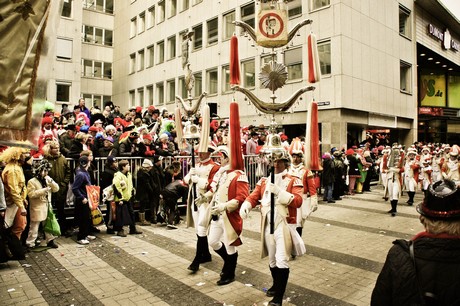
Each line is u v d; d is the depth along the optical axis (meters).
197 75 27.66
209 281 5.32
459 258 1.76
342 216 10.66
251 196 4.79
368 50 21.75
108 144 9.28
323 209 11.89
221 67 25.64
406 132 26.77
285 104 4.86
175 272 5.71
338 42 19.64
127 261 6.27
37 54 2.97
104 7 35.91
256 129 15.05
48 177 7.11
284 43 4.95
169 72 30.19
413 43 26.77
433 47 29.95
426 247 1.84
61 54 28.50
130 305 4.51
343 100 19.53
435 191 1.89
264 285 5.17
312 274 5.66
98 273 5.66
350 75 20.14
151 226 9.16
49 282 5.29
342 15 19.75
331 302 4.60
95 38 35.25
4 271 5.76
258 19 4.92
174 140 12.02
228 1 25.12
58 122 11.73
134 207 9.77
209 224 5.66
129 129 10.41
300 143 7.18
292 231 4.49
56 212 8.34
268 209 4.56
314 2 20.75
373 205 12.74
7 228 5.93
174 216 9.06
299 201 4.49
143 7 33.00
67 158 8.47
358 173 15.46
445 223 1.81
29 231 6.96
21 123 2.90
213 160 6.25
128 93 34.66
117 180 8.05
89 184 7.67
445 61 33.19
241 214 4.63
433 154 18.34
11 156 6.30
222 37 25.64
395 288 1.85
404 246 1.94
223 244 5.30
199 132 6.24
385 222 9.80
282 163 4.68
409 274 1.81
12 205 6.40
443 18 30.53
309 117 4.79
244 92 5.00
